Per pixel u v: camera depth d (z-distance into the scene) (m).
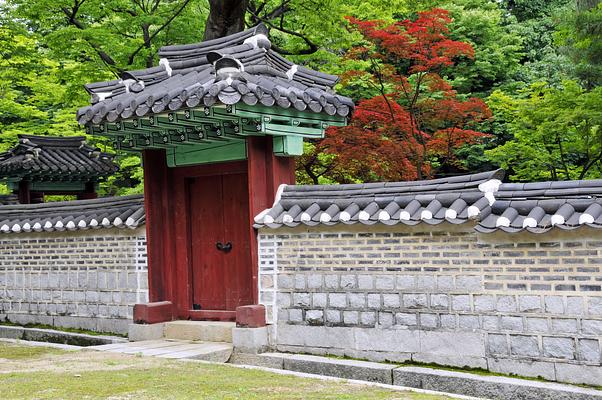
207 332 8.95
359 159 13.56
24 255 11.27
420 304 7.26
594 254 6.20
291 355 7.99
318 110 8.40
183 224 9.56
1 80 19.19
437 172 22.02
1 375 6.90
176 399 5.83
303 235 8.13
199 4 17.77
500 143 21.39
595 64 14.15
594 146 14.95
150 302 9.44
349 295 7.77
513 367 6.63
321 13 15.25
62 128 20.36
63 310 10.72
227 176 9.30
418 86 14.12
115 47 15.22
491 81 22.78
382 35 13.55
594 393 5.95
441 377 6.77
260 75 8.53
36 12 15.45
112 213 10.03
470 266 6.93
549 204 6.49
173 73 9.32
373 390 6.39
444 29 13.88
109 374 6.89
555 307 6.39
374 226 7.57
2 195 15.43
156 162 9.61
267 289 8.38
